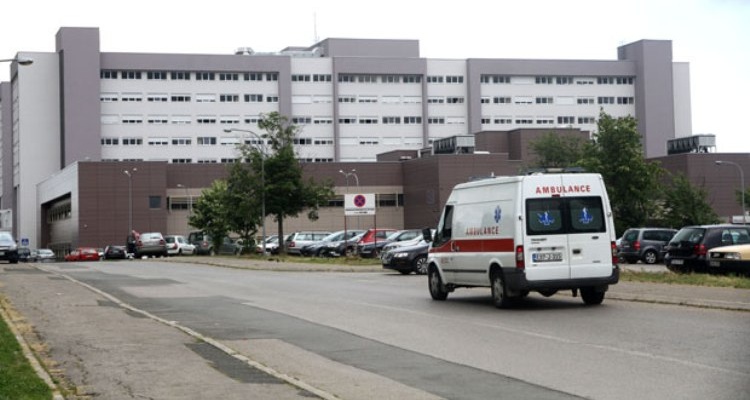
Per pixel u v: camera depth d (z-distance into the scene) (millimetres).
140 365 11102
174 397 8969
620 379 9531
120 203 95125
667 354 11141
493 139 105625
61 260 94000
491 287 18312
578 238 17609
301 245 59594
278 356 11945
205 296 22688
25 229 123375
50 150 122812
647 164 52938
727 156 94750
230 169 57000
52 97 122438
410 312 17562
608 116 53375
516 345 12398
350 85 129500
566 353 11484
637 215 52781
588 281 17578
